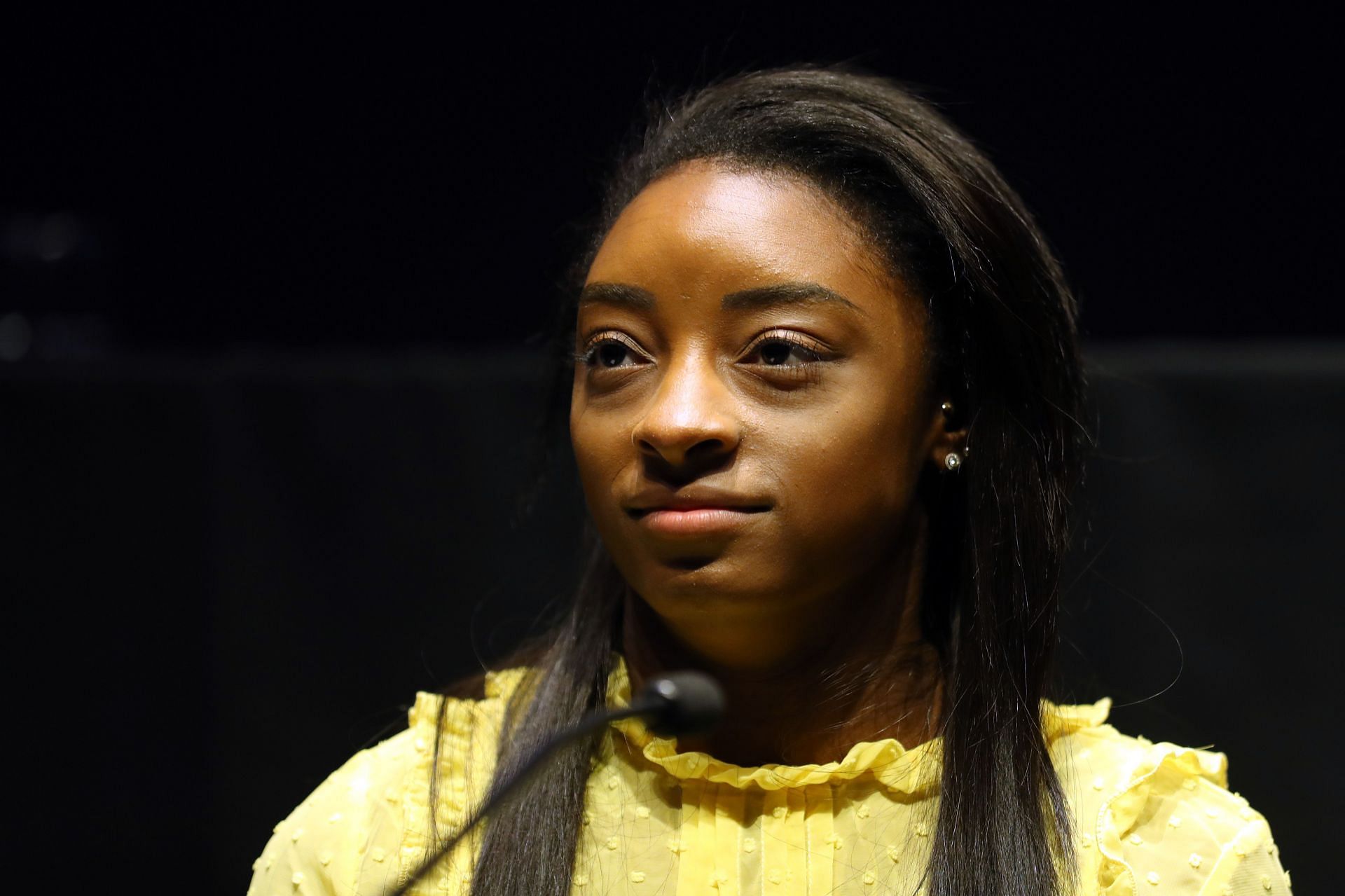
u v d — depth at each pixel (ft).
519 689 18.13
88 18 29.55
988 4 26.30
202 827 26.27
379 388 26.11
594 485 16.01
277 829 17.74
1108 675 23.70
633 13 27.32
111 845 26.37
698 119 17.93
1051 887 15.60
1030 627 16.97
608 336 16.03
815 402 15.42
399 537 25.90
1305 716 23.21
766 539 15.11
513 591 25.53
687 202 16.02
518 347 28.02
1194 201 25.94
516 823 16.42
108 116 29.63
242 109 29.22
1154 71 26.00
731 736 16.76
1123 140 26.07
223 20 29.17
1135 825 16.11
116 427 26.53
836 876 15.88
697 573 15.17
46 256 28.76
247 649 26.14
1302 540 23.30
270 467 26.27
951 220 16.66
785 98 17.61
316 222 29.01
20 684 26.45
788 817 16.07
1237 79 25.84
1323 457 23.25
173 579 26.37
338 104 28.91
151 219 29.58
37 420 26.61
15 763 26.45
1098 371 22.97
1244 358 23.65
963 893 15.52
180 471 26.40
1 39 29.58
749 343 15.49
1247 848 16.03
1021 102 26.25
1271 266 25.75
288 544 26.14
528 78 28.02
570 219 27.27
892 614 16.87
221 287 29.43
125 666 26.40
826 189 16.34
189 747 26.30
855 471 15.48
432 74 28.50
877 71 26.45
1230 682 23.48
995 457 17.07
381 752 17.85
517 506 25.46
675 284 15.64
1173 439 23.76
